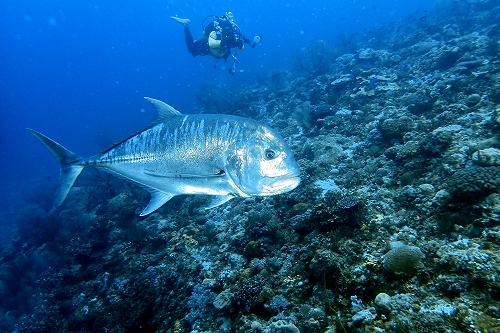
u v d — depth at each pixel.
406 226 1.29
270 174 1.01
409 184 1.58
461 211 1.19
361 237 1.33
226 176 1.07
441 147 1.64
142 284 1.89
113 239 2.76
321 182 2.09
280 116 4.24
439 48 3.83
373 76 3.51
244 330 1.24
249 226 1.79
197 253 1.99
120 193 3.63
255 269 1.50
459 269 0.95
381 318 0.97
